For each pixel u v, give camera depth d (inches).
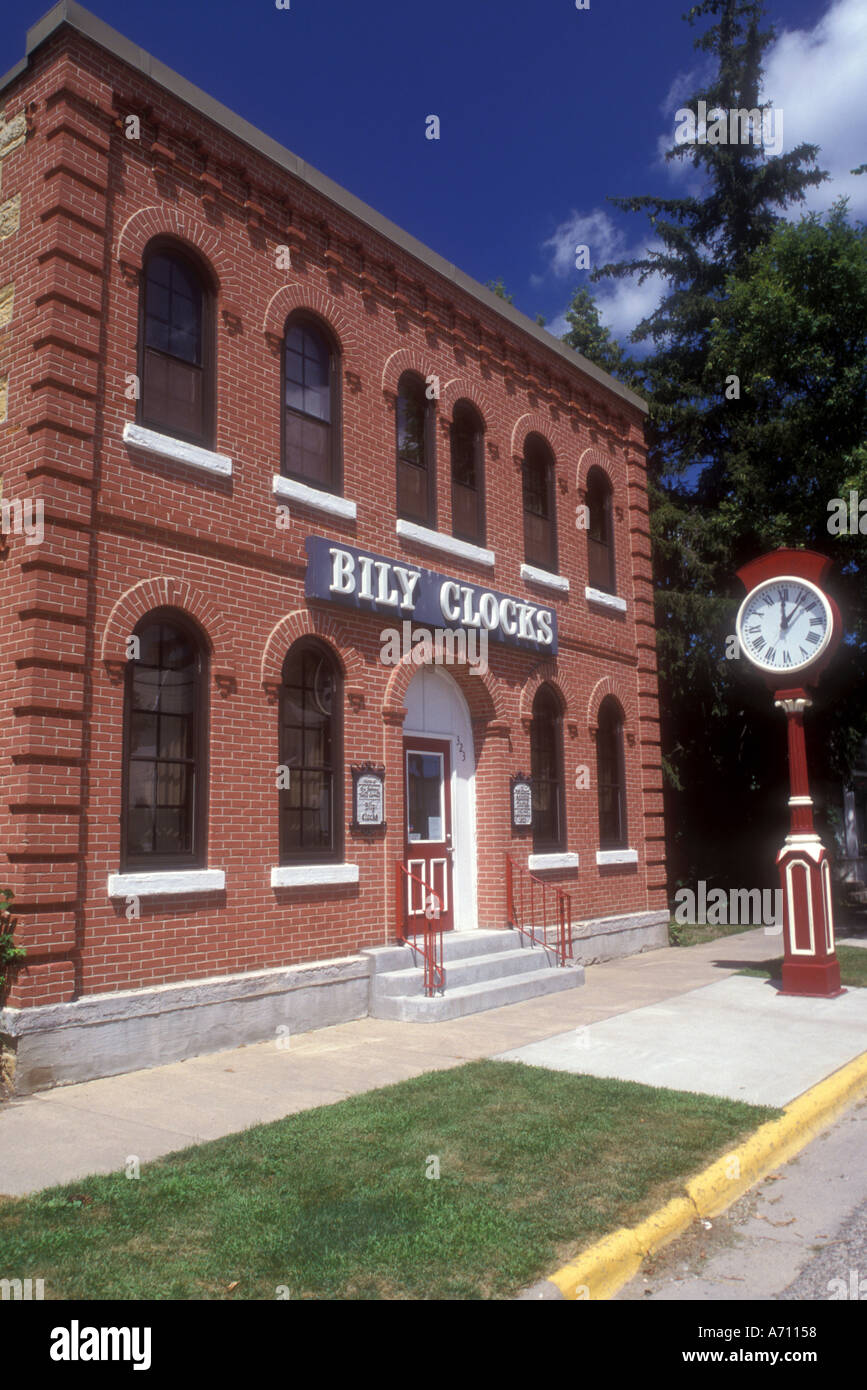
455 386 489.1
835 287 650.2
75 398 310.2
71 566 301.6
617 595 611.2
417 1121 244.2
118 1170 213.5
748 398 740.0
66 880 289.7
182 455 341.7
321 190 417.1
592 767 561.6
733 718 780.6
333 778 398.0
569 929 483.8
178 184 358.9
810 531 688.4
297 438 401.7
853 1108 281.6
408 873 418.6
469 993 393.4
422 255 471.5
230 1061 314.3
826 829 847.7
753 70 845.8
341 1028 364.5
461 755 488.7
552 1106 257.3
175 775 335.6
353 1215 187.9
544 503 556.1
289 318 406.0
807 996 415.2
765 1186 223.6
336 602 392.8
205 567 347.9
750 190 847.1
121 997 299.4
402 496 453.7
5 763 291.6
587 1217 189.2
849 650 723.4
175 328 356.5
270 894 357.4
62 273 311.0
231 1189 201.2
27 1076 274.5
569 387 581.3
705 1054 318.3
